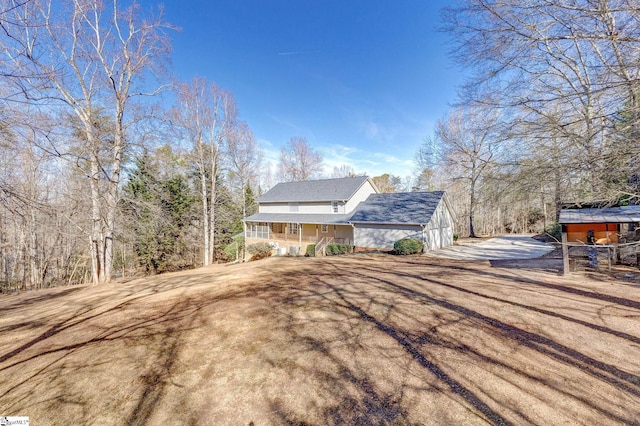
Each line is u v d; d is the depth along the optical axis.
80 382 3.72
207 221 23.02
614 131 6.00
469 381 3.40
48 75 5.45
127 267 21.22
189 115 20.97
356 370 3.73
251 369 3.86
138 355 4.39
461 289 7.30
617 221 8.05
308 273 10.40
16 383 3.77
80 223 12.70
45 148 8.55
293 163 40.34
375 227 18.47
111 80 11.70
